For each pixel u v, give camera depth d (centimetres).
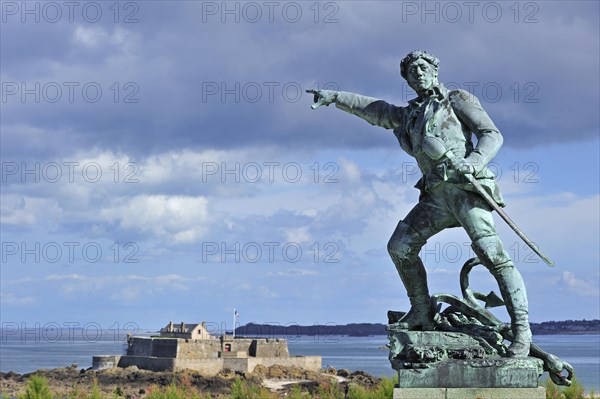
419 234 2011
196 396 7581
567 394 4453
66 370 19800
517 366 1842
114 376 18988
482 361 1848
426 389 1847
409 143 2045
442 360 1867
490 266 1942
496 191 1958
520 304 1923
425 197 2020
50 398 6225
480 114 1994
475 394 1834
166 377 18875
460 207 1950
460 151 1988
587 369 16875
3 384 17875
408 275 2027
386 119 2111
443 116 2003
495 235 1945
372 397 5188
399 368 1905
